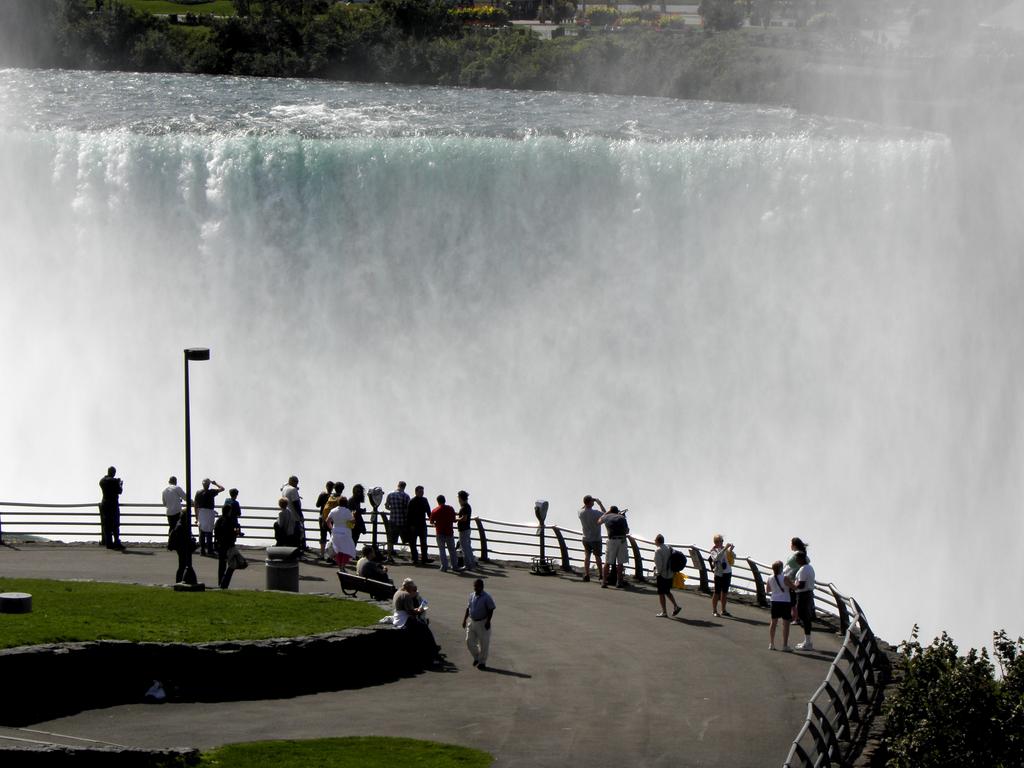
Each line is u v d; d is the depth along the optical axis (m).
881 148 62.03
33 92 79.00
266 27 97.69
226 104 77.38
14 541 40.62
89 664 26.22
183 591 32.69
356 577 33.69
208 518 40.00
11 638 26.30
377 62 95.06
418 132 67.94
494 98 83.88
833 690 25.56
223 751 23.80
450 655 31.02
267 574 34.12
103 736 24.44
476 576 39.03
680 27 113.38
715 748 25.41
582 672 29.95
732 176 61.41
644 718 26.98
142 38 97.00
